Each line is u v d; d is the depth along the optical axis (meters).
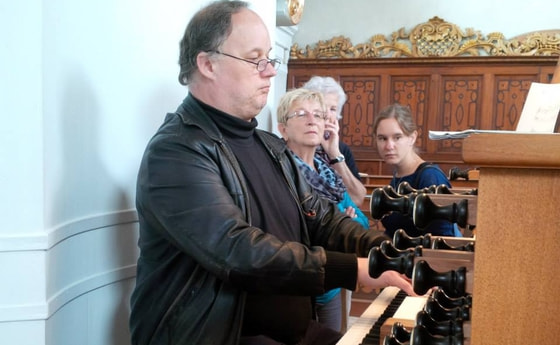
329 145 2.69
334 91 2.70
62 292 1.63
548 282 0.64
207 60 1.54
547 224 0.63
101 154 1.88
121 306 2.03
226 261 1.29
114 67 1.92
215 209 1.33
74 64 1.71
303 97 2.26
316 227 1.74
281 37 6.25
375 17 7.55
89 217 1.79
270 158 1.70
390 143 2.40
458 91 7.25
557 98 1.08
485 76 7.13
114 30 1.91
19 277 1.50
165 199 1.37
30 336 1.52
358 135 7.57
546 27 7.05
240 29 1.53
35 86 1.48
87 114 1.79
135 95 2.04
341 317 2.51
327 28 7.68
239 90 1.55
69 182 1.70
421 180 2.25
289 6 3.78
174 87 2.28
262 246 1.29
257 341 1.42
